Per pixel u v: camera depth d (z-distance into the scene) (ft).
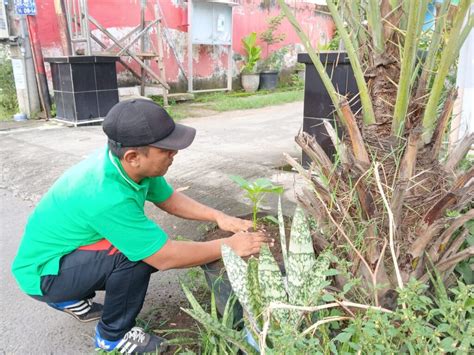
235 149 14.30
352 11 4.63
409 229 4.26
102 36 22.97
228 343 4.92
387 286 4.24
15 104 21.40
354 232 4.44
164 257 5.00
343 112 4.25
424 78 4.38
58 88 18.90
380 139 4.35
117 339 5.31
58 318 6.15
